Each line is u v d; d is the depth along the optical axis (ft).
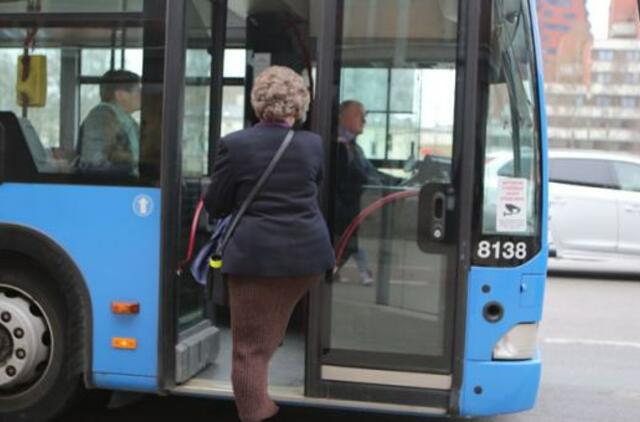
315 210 11.28
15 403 13.48
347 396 12.67
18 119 13.19
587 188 34.91
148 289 12.79
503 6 12.17
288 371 14.16
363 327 12.65
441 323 12.43
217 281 11.73
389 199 12.56
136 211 12.80
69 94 13.06
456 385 12.31
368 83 12.53
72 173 13.00
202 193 13.96
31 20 13.12
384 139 12.53
